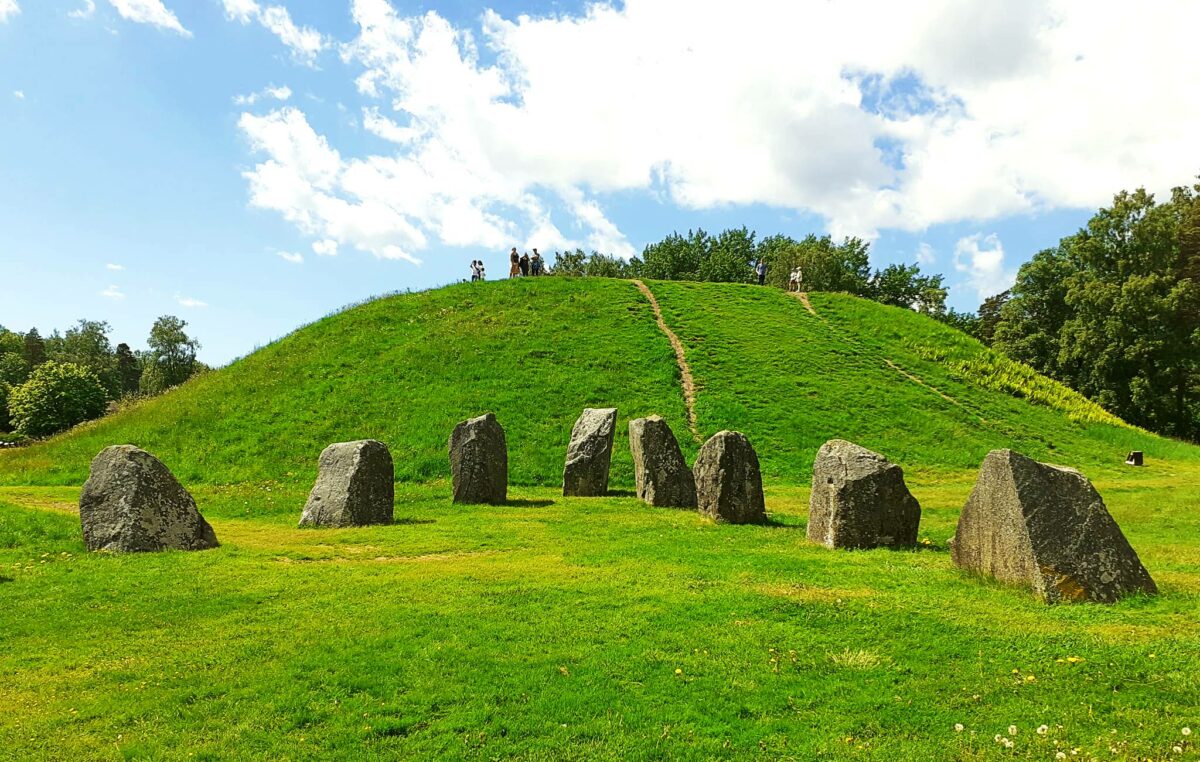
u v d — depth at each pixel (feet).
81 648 28.09
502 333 123.24
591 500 68.49
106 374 359.05
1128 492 75.25
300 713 22.61
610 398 102.83
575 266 352.90
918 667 25.12
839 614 30.48
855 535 45.06
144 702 23.32
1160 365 183.83
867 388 113.19
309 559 44.11
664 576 37.93
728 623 29.91
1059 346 210.18
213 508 67.21
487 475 67.31
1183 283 177.06
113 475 46.47
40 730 21.57
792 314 146.20
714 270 281.74
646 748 20.45
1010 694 22.95
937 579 35.81
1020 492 33.65
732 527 53.83
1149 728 20.40
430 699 23.50
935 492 79.66
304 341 122.62
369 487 57.21
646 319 133.59
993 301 314.55
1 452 98.37
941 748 19.98
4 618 31.53
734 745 20.54
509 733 21.44
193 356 394.73
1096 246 192.54
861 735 20.92
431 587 36.24
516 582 37.14
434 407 97.30
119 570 39.78
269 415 96.68
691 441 93.09
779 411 102.89
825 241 293.02
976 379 124.98
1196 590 32.81
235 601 33.94
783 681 24.43
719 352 122.31
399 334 123.13
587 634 29.01
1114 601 31.12
